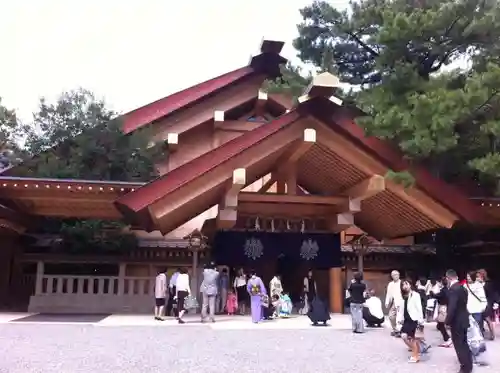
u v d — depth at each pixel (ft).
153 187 48.44
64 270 69.72
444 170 58.80
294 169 60.23
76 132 69.00
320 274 71.36
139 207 47.70
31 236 69.21
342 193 62.18
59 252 68.18
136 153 69.10
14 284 66.54
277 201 60.08
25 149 71.26
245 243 61.41
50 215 65.87
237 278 60.59
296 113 52.70
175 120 79.25
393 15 54.03
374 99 53.26
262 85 73.15
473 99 44.86
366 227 74.74
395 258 75.00
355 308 42.96
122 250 68.13
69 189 52.42
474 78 46.57
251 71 82.17
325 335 40.81
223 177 50.90
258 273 72.08
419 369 27.81
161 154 74.13
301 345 35.12
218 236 61.21
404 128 47.88
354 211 59.31
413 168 53.78
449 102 45.62
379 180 54.03
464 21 52.42
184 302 49.06
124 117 73.56
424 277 71.51
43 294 62.59
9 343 33.19
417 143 45.85
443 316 35.81
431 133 46.57
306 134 51.52
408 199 55.01
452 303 26.76
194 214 64.80
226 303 60.95
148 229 64.85
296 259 62.49
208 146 82.07
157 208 48.96
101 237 67.62
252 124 82.12
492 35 52.90
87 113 70.49
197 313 60.54
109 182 52.80
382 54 56.39
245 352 31.55
